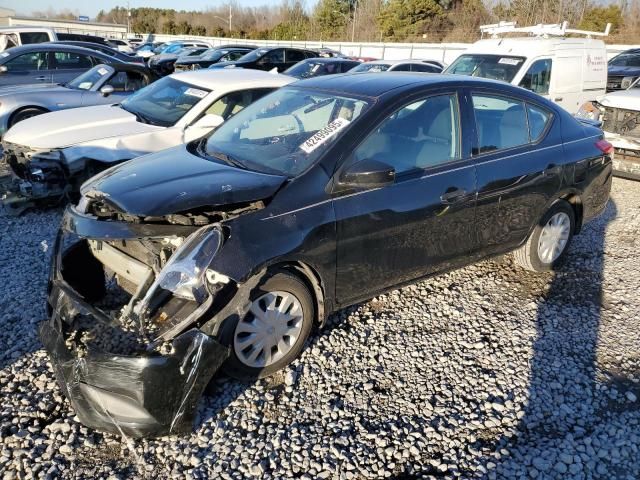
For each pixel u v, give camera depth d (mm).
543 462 2721
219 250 2773
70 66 10711
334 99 3764
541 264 4734
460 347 3672
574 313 4184
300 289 3203
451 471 2652
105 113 6344
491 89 4156
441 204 3719
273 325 3150
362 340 3688
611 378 3426
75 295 2916
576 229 4988
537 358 3588
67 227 3012
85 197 3143
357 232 3334
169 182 3104
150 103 6574
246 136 3926
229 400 3061
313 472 2607
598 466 2725
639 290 4594
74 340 2830
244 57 18391
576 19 40938
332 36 56906
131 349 2717
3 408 2924
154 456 2670
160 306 2756
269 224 2986
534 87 9055
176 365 2580
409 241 3641
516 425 2979
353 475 2602
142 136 5785
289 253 3020
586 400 3205
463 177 3850
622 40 35156
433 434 2881
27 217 5797
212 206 2902
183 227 2846
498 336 3820
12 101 7945
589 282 4715
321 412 3008
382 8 53219
